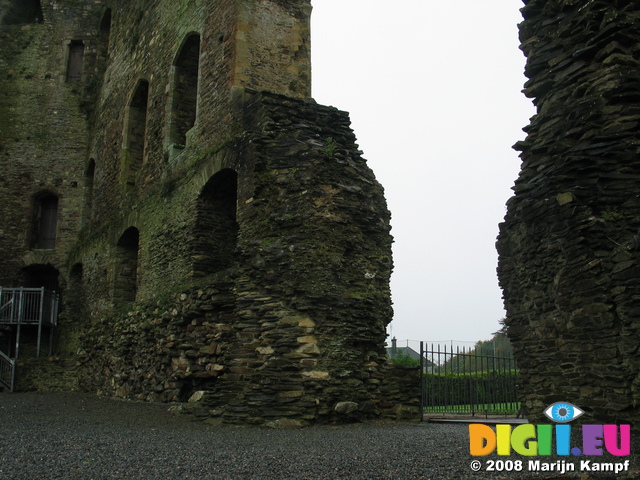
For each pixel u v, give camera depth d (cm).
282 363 832
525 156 732
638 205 609
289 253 891
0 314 1841
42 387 1717
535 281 686
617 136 635
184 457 523
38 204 2211
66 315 1984
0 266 2105
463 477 430
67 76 2309
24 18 2506
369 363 911
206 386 1002
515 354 710
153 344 1182
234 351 878
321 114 1045
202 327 1007
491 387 1292
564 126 686
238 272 931
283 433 714
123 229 1554
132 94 1697
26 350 1978
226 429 759
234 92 1135
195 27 1350
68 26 2352
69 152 2206
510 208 736
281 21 1233
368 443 612
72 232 2134
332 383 844
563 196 648
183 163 1271
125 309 1424
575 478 426
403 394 939
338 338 874
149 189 1435
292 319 854
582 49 682
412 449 561
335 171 970
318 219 921
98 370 1519
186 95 1428
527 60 754
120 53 1875
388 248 1020
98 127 2020
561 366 640
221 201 1200
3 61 2312
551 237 663
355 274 941
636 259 580
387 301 987
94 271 1739
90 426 794
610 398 583
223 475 445
